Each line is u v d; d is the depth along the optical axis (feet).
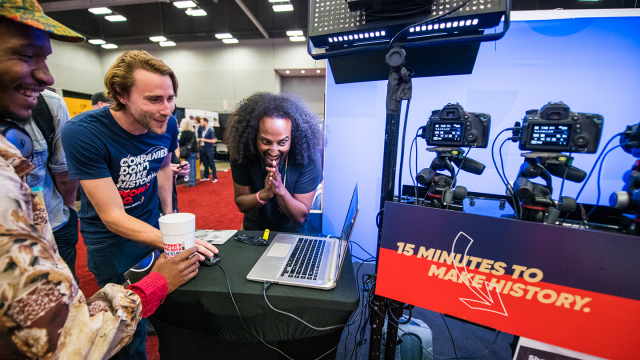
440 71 2.86
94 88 29.78
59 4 17.70
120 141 3.15
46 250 1.15
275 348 2.34
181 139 15.85
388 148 2.35
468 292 1.97
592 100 5.40
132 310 1.56
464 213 1.88
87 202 3.25
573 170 2.75
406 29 2.02
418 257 2.09
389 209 2.11
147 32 23.95
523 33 5.53
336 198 7.31
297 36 23.95
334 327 2.20
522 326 1.84
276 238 3.24
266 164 4.25
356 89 6.63
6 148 1.17
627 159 5.34
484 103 5.91
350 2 2.05
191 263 2.29
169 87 2.87
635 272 1.53
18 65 1.22
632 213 2.13
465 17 1.96
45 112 3.39
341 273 2.54
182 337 2.59
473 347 4.48
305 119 4.16
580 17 5.21
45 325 1.07
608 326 1.63
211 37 24.88
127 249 3.42
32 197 1.23
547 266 1.72
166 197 4.30
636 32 5.03
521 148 2.98
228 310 2.21
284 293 2.20
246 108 4.05
